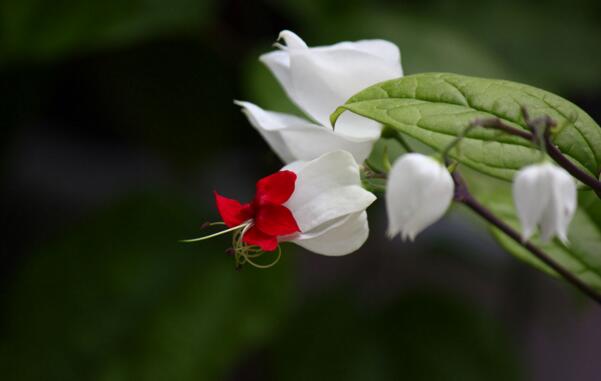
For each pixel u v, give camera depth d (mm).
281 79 401
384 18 592
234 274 594
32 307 603
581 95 707
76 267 613
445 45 579
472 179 452
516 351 662
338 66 385
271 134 395
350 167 364
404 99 373
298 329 650
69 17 590
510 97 374
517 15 666
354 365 632
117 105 684
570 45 668
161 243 620
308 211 365
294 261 589
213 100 671
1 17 586
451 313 647
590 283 424
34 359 585
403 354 638
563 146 376
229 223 367
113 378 570
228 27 655
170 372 568
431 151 449
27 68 665
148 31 598
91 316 595
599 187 360
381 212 682
